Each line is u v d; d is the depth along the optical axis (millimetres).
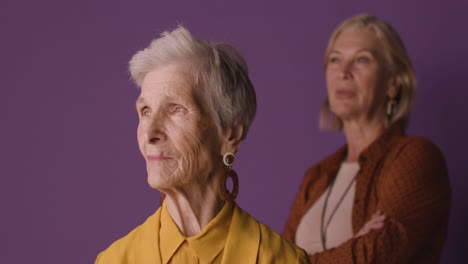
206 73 1336
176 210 1380
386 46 2709
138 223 3320
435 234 2396
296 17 3533
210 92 1339
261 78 3547
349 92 2662
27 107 3422
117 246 1397
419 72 3383
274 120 3529
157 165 1314
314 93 3496
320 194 2688
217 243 1366
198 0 3543
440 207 2363
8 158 3398
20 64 3439
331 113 3088
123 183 3361
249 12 3553
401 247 2248
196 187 1362
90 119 3416
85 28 3463
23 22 3453
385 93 2695
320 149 3477
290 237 2723
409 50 3402
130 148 3379
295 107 3514
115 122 3404
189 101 1314
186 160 1316
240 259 1362
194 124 1318
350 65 2693
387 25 2766
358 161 2545
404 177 2363
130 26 3475
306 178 2807
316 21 3518
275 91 3533
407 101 2697
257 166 3525
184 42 1336
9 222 3375
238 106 1385
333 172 2719
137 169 3361
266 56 3545
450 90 3324
